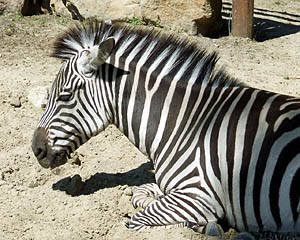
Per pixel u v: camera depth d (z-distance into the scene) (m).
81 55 3.82
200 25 9.01
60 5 10.02
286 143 3.35
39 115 5.66
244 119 3.51
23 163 4.62
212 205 3.50
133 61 3.85
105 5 9.34
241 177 3.42
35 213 3.91
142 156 4.90
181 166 3.61
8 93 6.10
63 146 3.92
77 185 4.18
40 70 7.00
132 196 4.10
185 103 3.73
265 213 3.40
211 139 3.54
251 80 6.86
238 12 9.00
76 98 3.86
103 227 3.72
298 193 3.30
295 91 6.52
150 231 3.53
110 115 3.91
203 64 3.83
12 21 9.56
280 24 10.15
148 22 9.20
